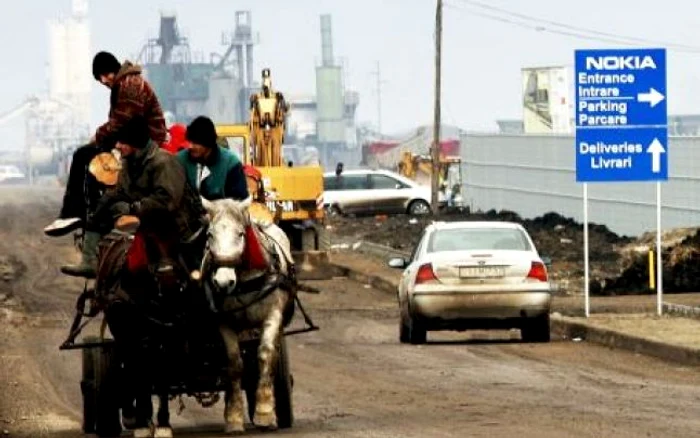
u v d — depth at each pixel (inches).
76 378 2145.7
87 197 1574.8
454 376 2026.3
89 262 1558.8
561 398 1742.1
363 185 6574.8
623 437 1397.6
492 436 1422.2
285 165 4419.3
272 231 1562.5
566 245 4448.8
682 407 1632.6
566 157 5354.3
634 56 2758.4
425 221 5925.2
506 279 2463.1
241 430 1487.5
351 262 4424.2
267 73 4367.6
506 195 6067.9
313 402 1774.1
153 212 1437.0
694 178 4274.1
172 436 1499.8
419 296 2461.9
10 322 2982.3
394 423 1551.4
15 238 5472.4
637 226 4653.1
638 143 2773.1
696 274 3464.6
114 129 1478.8
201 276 1444.4
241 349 1530.5
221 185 1505.9
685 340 2314.2
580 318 2726.4
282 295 1496.1
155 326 1465.3
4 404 1866.4
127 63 1488.7
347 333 2773.1
